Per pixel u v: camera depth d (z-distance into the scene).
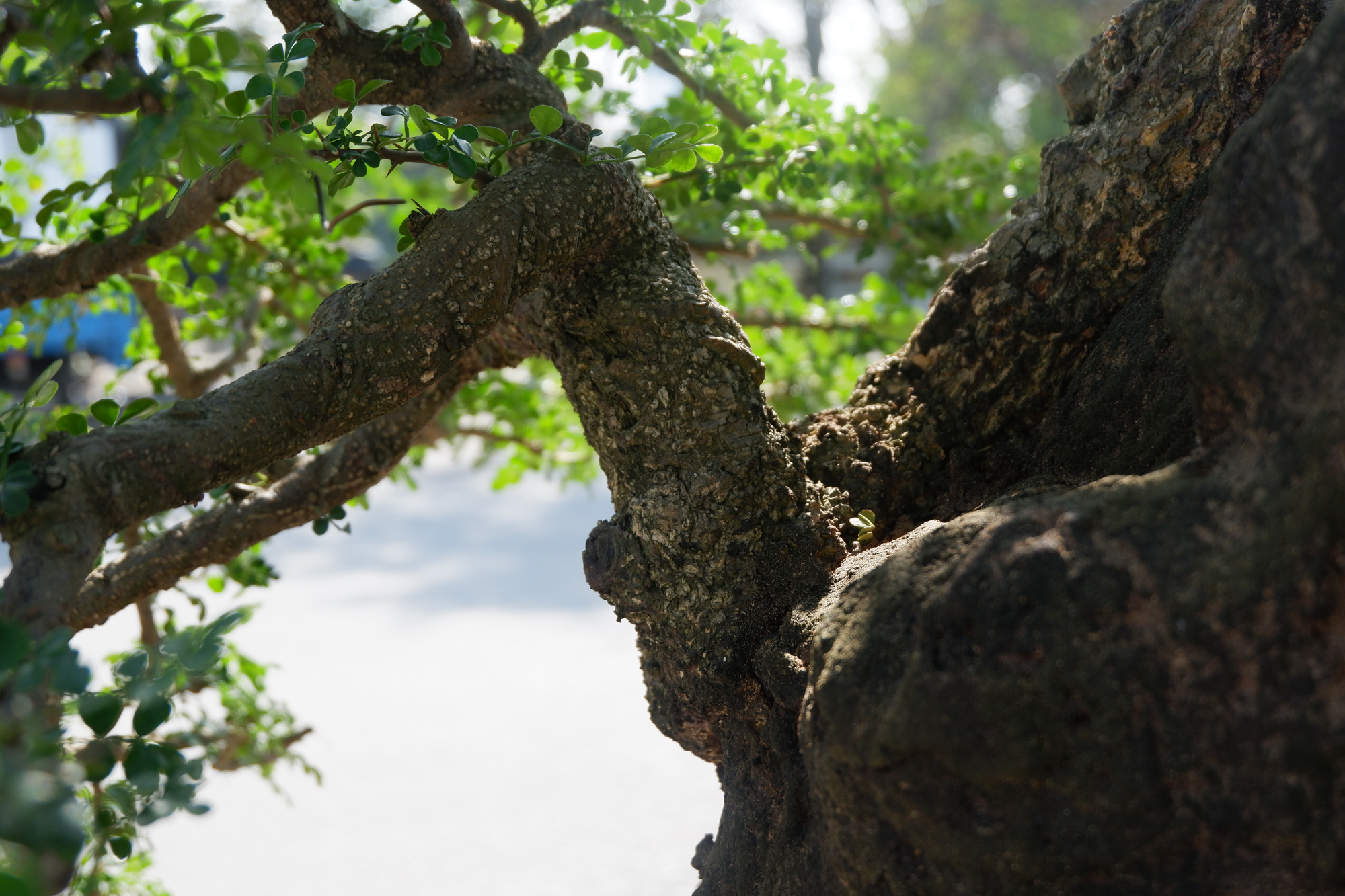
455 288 0.81
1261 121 0.72
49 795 0.67
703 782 1.89
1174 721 0.71
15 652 0.67
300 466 0.98
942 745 0.72
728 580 0.84
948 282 0.92
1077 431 0.87
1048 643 0.72
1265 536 0.70
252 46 0.73
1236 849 0.71
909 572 0.76
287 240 1.21
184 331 1.31
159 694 0.72
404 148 0.83
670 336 0.86
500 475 1.57
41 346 1.19
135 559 0.94
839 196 1.39
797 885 0.78
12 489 0.73
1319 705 0.70
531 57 0.95
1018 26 6.54
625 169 0.87
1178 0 0.87
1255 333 0.72
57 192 0.91
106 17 0.74
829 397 1.67
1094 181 0.88
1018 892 0.73
